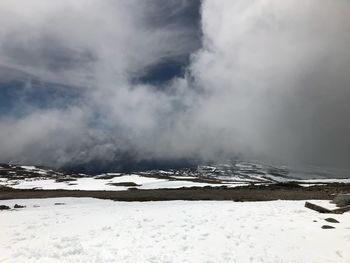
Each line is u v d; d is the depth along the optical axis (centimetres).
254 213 2503
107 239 1852
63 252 1619
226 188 7669
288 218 2242
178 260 1459
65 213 2991
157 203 4053
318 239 1705
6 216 2908
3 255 1633
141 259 1479
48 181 11838
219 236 1828
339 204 2838
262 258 1445
